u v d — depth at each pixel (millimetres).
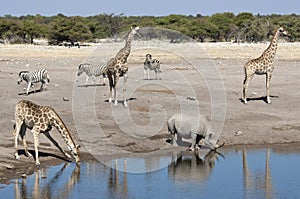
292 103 25156
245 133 19797
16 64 44625
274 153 17375
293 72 38469
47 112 15133
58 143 16734
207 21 99125
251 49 65688
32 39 95500
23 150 16250
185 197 12656
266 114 22750
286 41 91000
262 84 31328
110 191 13000
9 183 13453
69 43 87500
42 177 14055
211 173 14875
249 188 13438
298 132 20203
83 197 12422
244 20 102125
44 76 26781
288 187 13570
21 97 25312
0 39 94625
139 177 14344
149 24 72562
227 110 22891
